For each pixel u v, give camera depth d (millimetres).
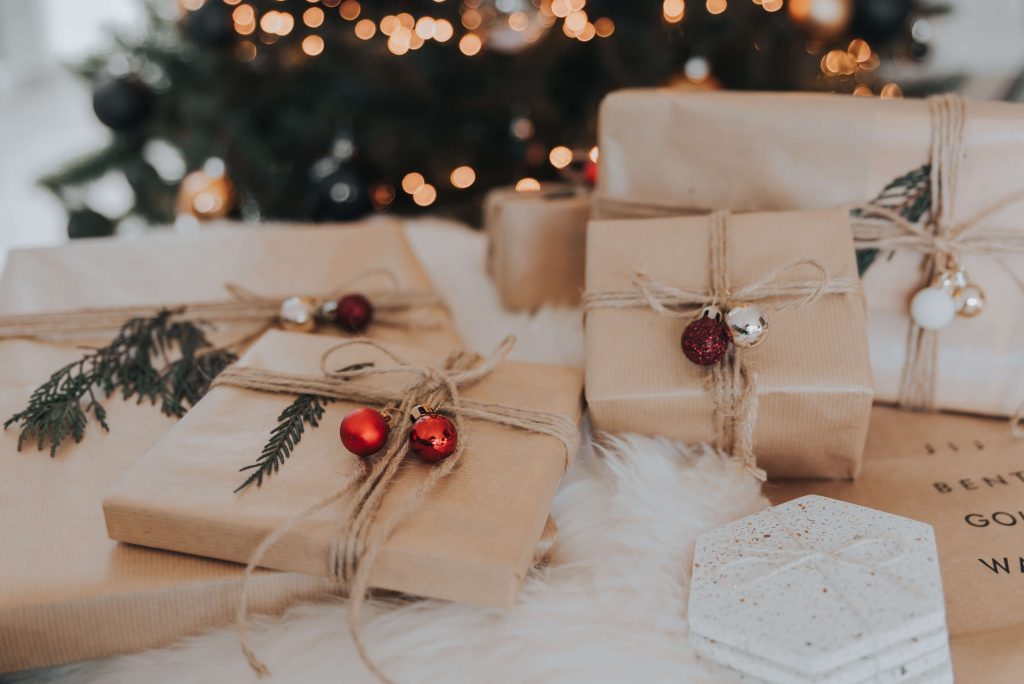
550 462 659
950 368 860
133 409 794
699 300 743
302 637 613
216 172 1692
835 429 732
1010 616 632
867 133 820
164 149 1921
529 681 583
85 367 839
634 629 613
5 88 3137
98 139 2629
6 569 611
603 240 806
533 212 1052
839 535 634
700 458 751
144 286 982
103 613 602
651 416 746
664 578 646
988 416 884
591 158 1109
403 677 588
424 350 852
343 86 1701
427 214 1725
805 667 541
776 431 743
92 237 1764
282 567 604
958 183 812
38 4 3145
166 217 1790
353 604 545
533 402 722
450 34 1520
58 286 964
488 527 592
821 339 727
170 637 626
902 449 834
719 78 1480
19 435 748
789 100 855
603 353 755
